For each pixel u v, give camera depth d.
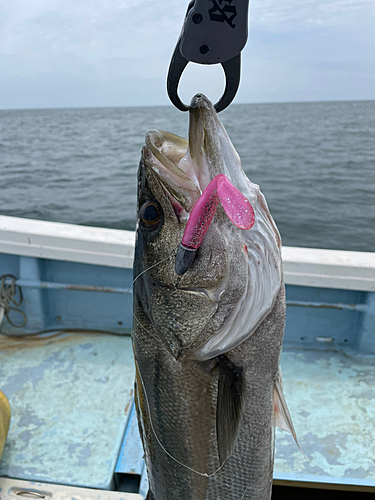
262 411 1.21
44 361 2.73
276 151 29.81
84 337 2.97
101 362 2.71
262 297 1.10
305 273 2.58
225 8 0.80
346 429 2.20
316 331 2.89
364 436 2.16
